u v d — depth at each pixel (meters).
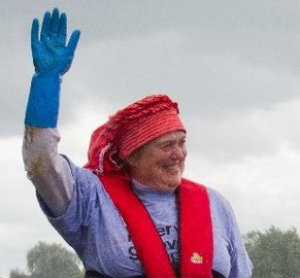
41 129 5.69
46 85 5.72
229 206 6.44
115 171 6.30
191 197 6.26
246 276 6.42
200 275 5.97
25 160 5.78
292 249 60.44
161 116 6.09
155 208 6.13
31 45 5.80
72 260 80.50
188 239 6.04
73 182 5.99
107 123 6.22
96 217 6.04
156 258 5.92
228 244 6.29
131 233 5.97
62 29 5.90
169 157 6.09
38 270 82.25
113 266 5.94
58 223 6.00
